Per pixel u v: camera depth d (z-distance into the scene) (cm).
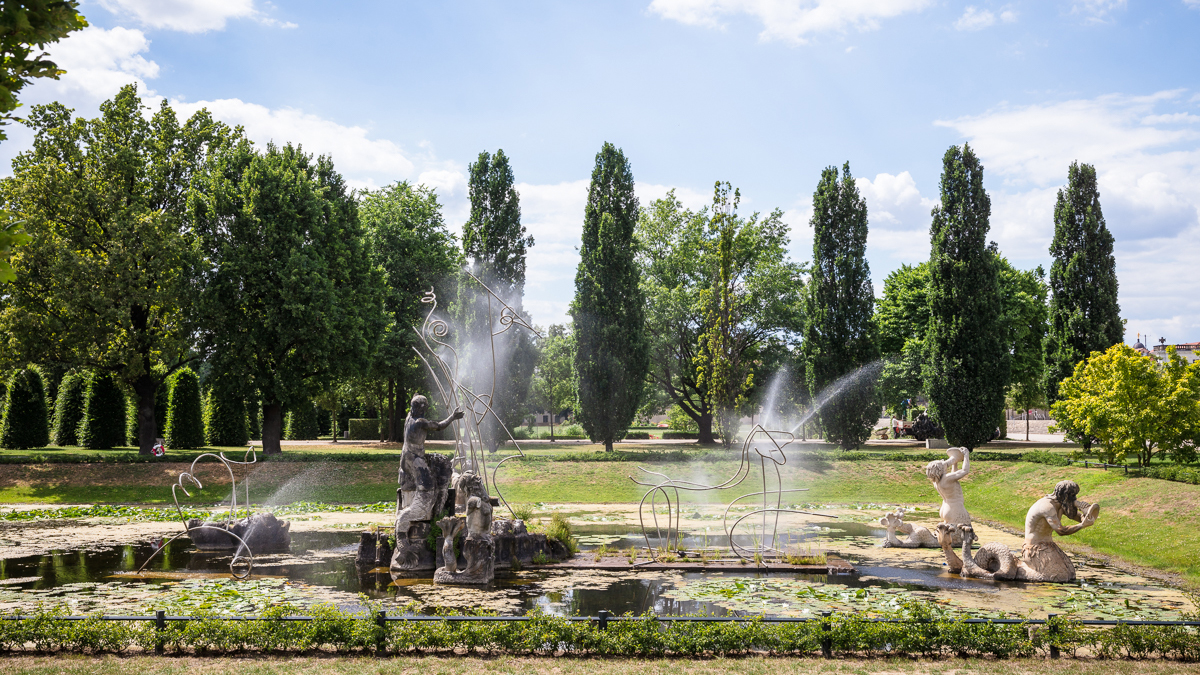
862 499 2539
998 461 2680
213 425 4066
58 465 2658
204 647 831
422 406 1409
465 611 1045
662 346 4391
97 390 3578
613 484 2673
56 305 2705
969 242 2898
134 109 3016
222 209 2936
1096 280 2917
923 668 776
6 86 515
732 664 782
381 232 4247
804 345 3269
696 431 6116
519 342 3334
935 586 1229
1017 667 781
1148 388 2041
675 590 1184
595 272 3209
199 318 2914
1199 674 760
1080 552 1560
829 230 3203
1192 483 1767
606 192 3275
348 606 1074
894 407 5075
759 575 1321
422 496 1359
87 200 2762
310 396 3091
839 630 841
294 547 1627
